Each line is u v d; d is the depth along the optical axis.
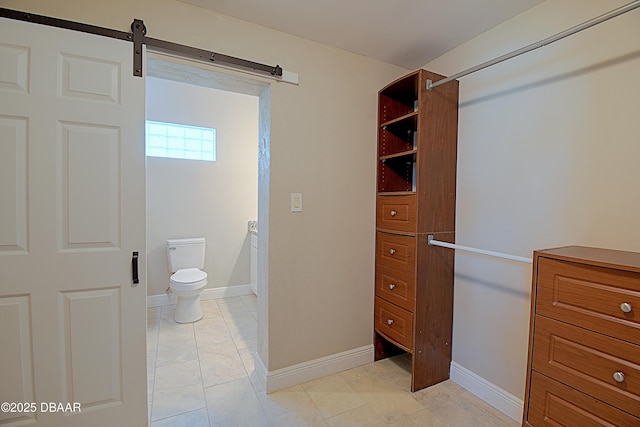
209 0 1.53
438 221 1.91
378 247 2.20
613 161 1.28
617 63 1.27
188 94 3.40
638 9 1.21
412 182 2.30
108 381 1.44
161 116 3.28
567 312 1.08
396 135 2.26
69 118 1.33
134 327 1.48
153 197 3.28
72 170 1.34
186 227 3.45
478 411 1.72
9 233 1.27
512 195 1.66
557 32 1.46
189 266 3.33
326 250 2.04
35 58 1.27
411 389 1.89
